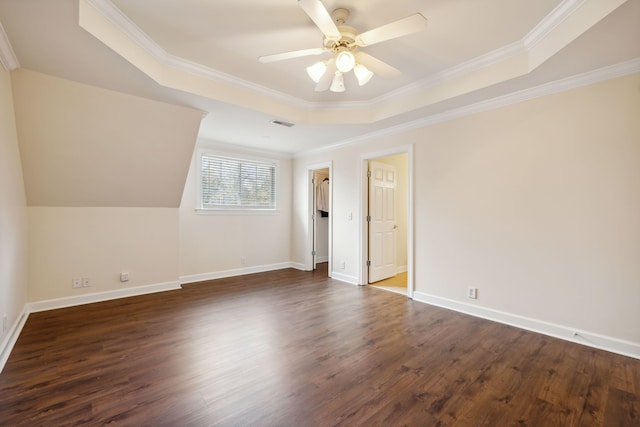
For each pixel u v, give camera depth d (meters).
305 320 3.11
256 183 5.48
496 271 3.10
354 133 4.32
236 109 3.31
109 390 1.88
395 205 5.23
